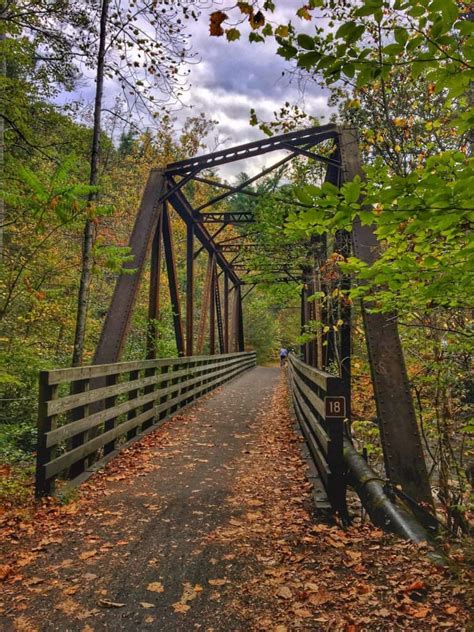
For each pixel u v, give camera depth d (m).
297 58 2.33
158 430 8.38
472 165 2.62
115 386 6.41
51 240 8.21
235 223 13.99
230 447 7.22
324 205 2.66
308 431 6.45
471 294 3.65
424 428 6.05
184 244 26.47
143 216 9.08
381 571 3.15
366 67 2.33
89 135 9.05
